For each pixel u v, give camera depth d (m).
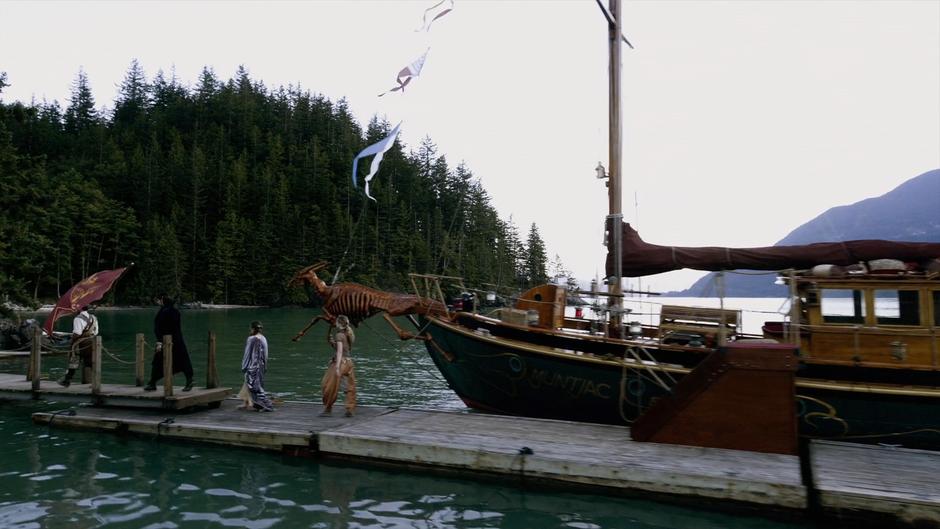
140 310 77.00
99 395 11.50
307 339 33.47
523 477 7.96
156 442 10.03
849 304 9.39
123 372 19.44
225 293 93.50
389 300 12.01
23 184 28.89
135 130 137.50
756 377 8.27
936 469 7.51
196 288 94.81
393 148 137.38
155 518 6.71
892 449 8.43
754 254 10.19
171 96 160.00
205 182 110.12
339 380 10.69
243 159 124.56
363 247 99.38
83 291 13.45
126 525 6.50
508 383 11.38
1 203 27.61
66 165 107.75
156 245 89.81
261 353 11.27
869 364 9.04
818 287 9.57
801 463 8.05
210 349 11.99
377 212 110.94
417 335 12.23
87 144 125.25
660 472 7.38
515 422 10.02
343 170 123.44
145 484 7.92
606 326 10.68
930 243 9.37
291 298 93.88
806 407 9.40
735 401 8.35
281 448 9.37
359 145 137.62
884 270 9.30
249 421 10.24
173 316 11.44
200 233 99.81
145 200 105.00
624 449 8.35
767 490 6.95
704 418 8.49
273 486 7.89
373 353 26.59
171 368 10.85
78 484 7.90
